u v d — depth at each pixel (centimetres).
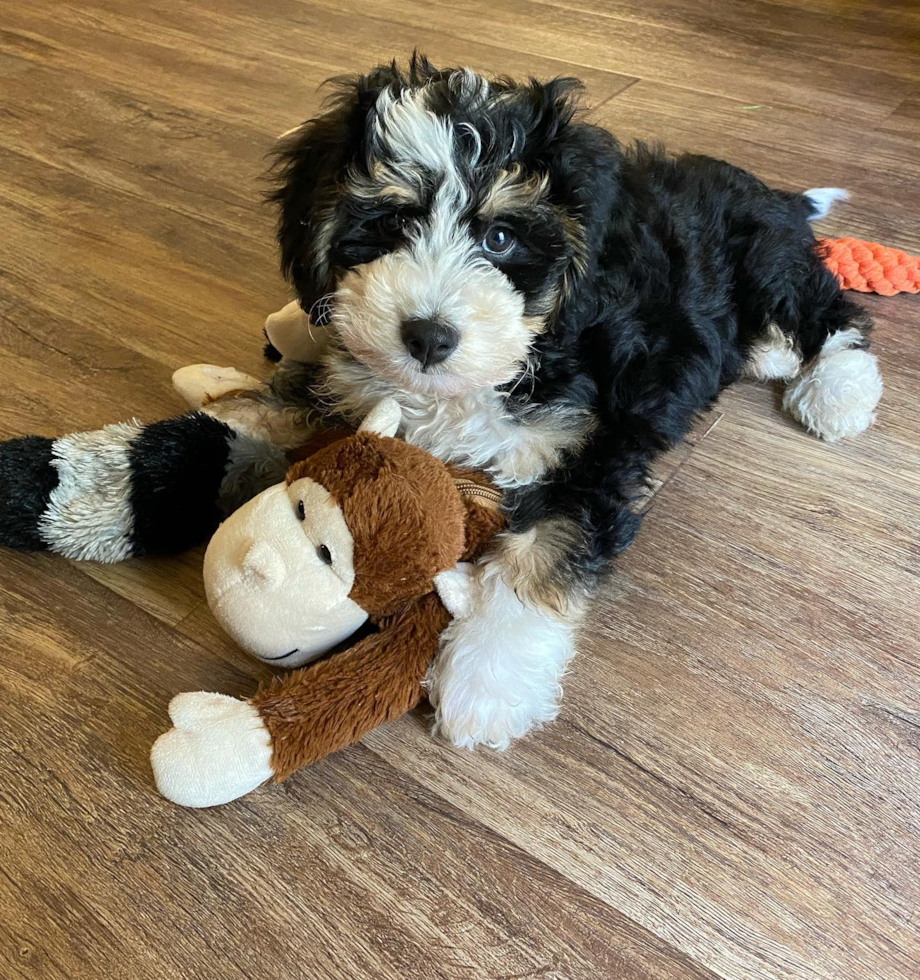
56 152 90
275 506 42
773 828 43
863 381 60
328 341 52
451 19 120
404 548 41
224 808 42
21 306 70
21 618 50
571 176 44
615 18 120
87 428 60
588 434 50
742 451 60
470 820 43
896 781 44
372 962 38
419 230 42
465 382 42
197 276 74
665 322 54
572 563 47
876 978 38
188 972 38
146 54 111
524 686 44
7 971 38
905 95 100
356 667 43
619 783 44
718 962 39
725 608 51
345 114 45
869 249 73
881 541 55
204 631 49
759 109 98
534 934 39
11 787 43
